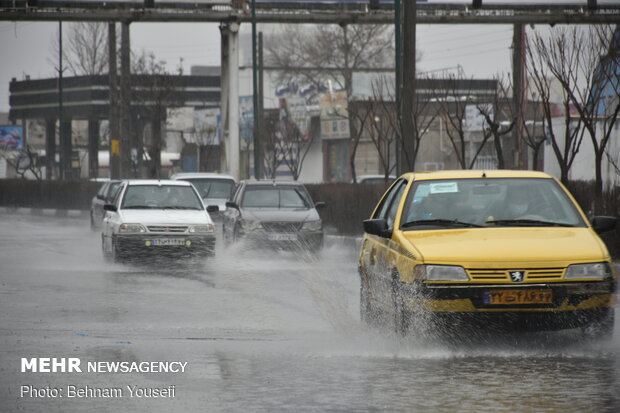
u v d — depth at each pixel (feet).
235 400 55.62
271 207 180.75
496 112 198.29
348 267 150.00
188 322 89.35
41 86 604.90
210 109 611.06
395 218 80.07
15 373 64.34
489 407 53.26
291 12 273.54
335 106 529.86
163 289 118.52
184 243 154.92
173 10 270.26
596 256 71.20
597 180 148.25
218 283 125.70
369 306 84.79
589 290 70.18
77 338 79.61
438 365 65.87
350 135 522.06
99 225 247.29
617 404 53.88
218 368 65.72
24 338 79.56
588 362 66.54
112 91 321.11
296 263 157.58
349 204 210.18
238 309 98.78
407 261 72.49
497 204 80.02
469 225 77.92
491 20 262.67
